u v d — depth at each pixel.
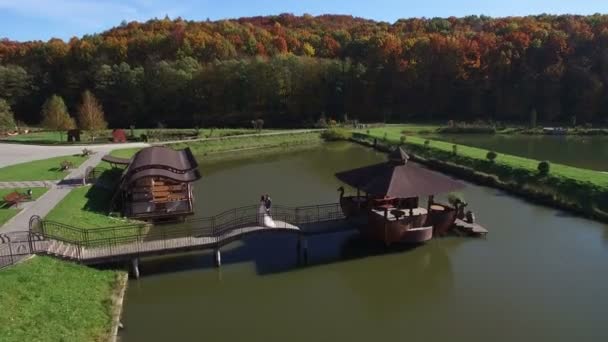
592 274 23.34
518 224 31.00
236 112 101.88
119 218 31.33
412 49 108.19
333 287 22.88
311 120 97.31
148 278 23.69
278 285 23.14
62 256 21.80
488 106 100.31
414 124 92.00
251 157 62.38
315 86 104.62
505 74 100.06
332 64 106.56
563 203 34.25
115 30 137.00
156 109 100.06
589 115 91.75
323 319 19.86
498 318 19.53
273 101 102.50
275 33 137.50
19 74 98.56
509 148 62.81
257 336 18.45
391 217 26.08
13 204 29.91
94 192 35.81
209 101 100.88
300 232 25.86
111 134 71.50
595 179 35.62
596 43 98.19
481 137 76.50
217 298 21.83
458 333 18.48
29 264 20.06
